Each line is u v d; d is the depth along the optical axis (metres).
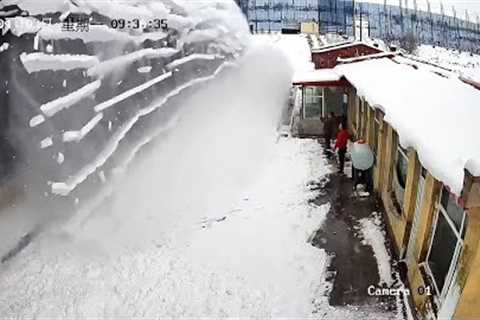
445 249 7.35
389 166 11.60
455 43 69.12
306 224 12.07
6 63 10.66
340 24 63.25
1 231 11.08
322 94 19.73
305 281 9.59
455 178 5.29
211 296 9.38
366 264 10.05
